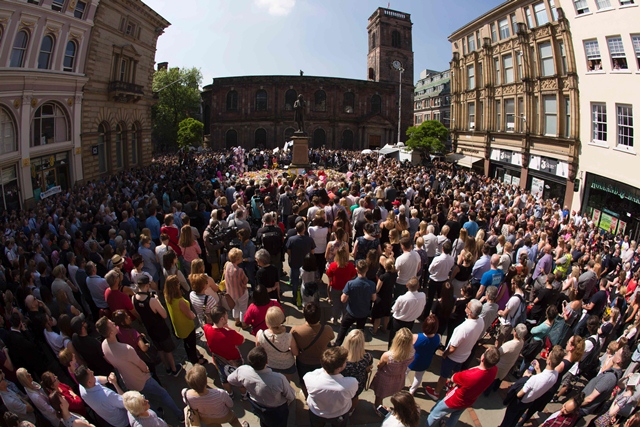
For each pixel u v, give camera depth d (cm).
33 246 1210
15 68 2230
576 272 1077
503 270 1016
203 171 3109
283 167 4284
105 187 2355
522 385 679
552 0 2748
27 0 2228
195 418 573
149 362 765
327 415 572
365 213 1134
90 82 3023
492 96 3747
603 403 684
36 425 654
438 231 1352
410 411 480
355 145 7994
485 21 3712
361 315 838
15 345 764
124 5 3338
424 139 4912
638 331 905
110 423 596
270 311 660
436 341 721
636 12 2045
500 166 3741
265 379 579
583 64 2505
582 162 2603
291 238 1041
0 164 2216
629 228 2200
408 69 8844
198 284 820
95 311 984
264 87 7594
